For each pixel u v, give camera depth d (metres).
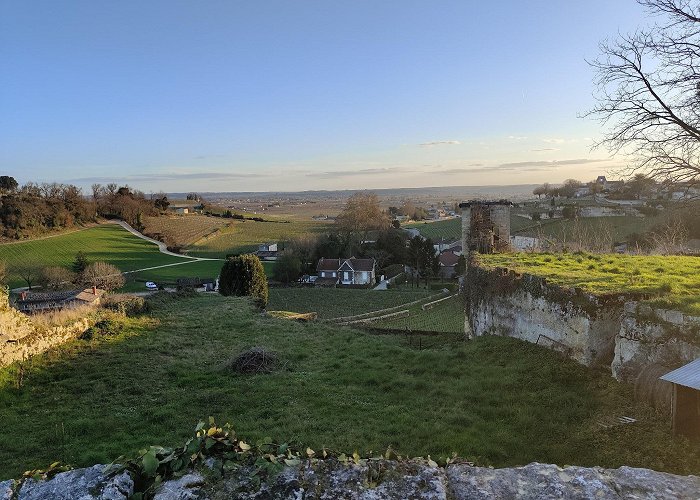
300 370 13.59
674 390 7.21
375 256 71.62
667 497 2.81
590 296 10.23
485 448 7.64
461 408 9.46
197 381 12.88
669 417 7.65
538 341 12.02
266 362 13.98
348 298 48.53
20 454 8.69
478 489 2.86
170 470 3.03
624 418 8.10
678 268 13.05
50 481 2.96
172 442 8.83
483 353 12.79
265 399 11.02
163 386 12.53
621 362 9.36
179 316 22.77
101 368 13.66
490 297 14.73
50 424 10.02
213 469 2.97
